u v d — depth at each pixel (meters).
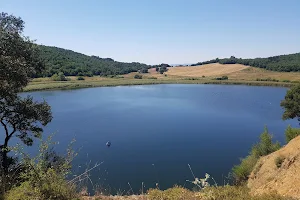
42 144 7.23
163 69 187.38
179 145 30.66
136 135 35.44
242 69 166.50
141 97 80.19
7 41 14.18
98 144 30.61
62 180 6.56
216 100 73.31
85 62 180.00
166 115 51.00
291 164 11.35
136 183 19.66
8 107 16.84
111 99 74.62
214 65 191.25
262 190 10.93
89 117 47.44
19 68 14.34
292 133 18.59
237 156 26.73
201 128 40.19
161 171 22.55
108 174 21.08
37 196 5.95
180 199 7.61
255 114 52.41
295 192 8.84
